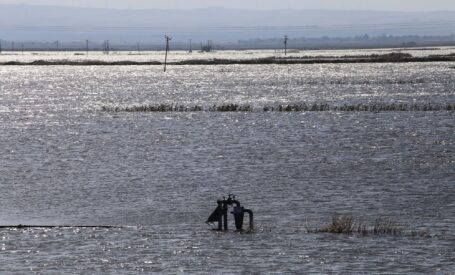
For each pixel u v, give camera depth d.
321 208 184.00
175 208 187.38
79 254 144.38
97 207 189.62
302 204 188.88
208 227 166.50
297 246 148.75
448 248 146.38
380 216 174.62
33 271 134.25
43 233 160.50
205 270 134.12
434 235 156.25
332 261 138.75
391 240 152.25
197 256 142.50
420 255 142.00
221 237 156.62
